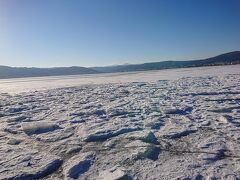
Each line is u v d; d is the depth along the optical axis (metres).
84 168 3.46
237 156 3.52
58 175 3.34
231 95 9.46
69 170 3.40
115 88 15.95
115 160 3.66
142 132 4.84
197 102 8.30
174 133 4.73
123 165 3.46
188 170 3.16
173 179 2.95
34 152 4.22
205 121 5.56
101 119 6.36
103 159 3.73
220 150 3.76
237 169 3.11
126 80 26.12
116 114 6.93
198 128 5.03
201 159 3.49
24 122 6.67
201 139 4.32
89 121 6.24
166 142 4.29
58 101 10.77
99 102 9.70
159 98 9.83
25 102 11.10
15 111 8.72
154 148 3.98
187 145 4.09
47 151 4.25
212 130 4.84
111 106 8.41
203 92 10.69
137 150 3.93
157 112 6.87
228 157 3.51
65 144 4.55
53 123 6.21
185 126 5.23
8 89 21.41
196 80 18.19
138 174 3.15
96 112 7.38
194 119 5.87
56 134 5.25
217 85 13.58
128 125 5.56
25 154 4.13
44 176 3.32
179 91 11.86
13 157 4.01
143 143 4.22
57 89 17.84
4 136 5.36
